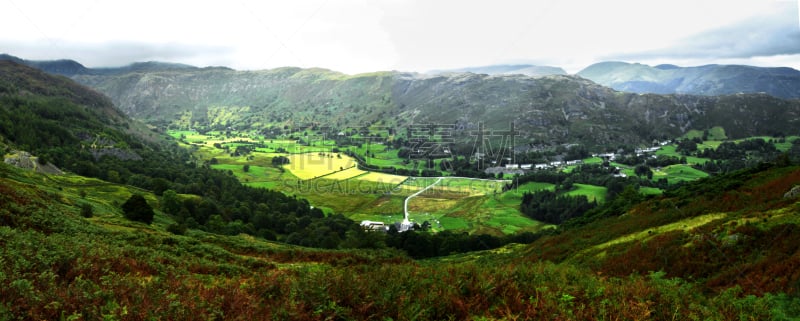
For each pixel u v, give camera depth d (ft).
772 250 84.79
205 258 109.40
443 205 479.00
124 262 61.21
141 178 419.13
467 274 40.78
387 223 394.93
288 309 30.25
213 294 35.35
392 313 31.96
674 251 106.63
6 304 28.30
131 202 213.46
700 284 82.89
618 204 251.19
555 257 168.25
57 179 321.52
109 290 34.09
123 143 617.62
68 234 103.14
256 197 429.38
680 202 189.88
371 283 35.83
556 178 577.43
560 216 417.90
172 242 118.52
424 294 35.17
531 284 39.09
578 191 503.20
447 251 293.23
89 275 43.62
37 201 138.31
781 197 134.41
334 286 34.32
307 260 147.02
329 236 281.54
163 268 65.72
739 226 103.30
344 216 407.03
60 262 45.88
